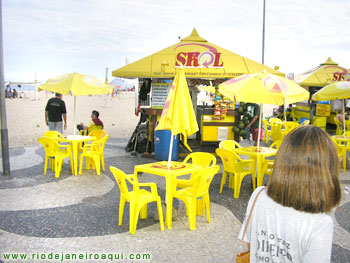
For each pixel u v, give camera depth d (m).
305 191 1.45
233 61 9.78
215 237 4.50
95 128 9.69
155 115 9.50
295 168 1.49
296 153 1.51
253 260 1.62
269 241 1.55
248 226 1.66
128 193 4.62
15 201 5.74
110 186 6.71
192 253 4.04
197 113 11.37
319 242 1.42
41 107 27.30
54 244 4.21
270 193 1.57
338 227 4.97
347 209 5.74
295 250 1.47
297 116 18.34
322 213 1.46
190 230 4.71
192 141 11.02
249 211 1.65
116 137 13.12
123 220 5.02
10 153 9.63
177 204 5.78
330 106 16.16
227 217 5.25
